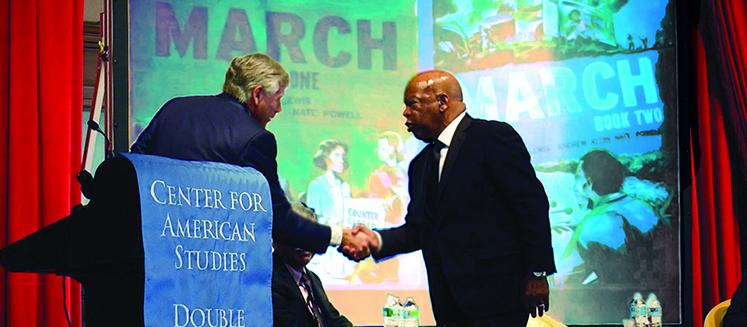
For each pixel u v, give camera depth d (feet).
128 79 17.60
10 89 17.22
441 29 19.45
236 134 11.97
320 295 14.67
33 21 17.44
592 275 19.80
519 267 13.56
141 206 7.52
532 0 19.98
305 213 13.91
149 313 7.38
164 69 17.83
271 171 12.03
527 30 19.92
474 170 13.88
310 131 18.63
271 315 8.10
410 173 15.39
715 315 12.36
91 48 21.03
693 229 20.51
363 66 18.99
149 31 17.79
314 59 18.78
